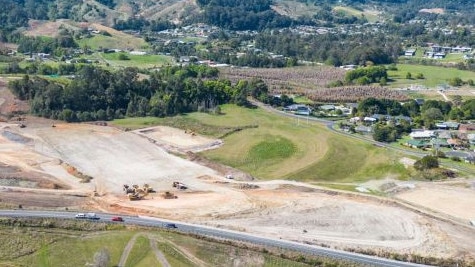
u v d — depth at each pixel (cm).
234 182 16475
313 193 15675
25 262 12112
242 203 14850
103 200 14838
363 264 11719
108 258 11788
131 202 14762
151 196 15250
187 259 12062
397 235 13200
